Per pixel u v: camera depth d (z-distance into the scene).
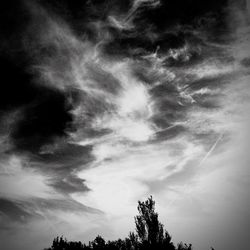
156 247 10.30
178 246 11.26
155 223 10.97
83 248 12.55
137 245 10.98
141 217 11.28
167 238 10.73
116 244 12.36
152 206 11.47
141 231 11.02
